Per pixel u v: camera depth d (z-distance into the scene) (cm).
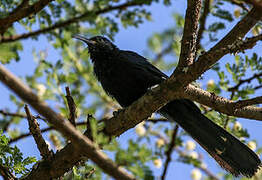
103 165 652
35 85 1141
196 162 1191
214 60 783
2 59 895
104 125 920
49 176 945
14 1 1184
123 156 754
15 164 923
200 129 1092
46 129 1090
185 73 817
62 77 1172
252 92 1164
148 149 764
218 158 1041
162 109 1138
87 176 945
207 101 848
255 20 768
